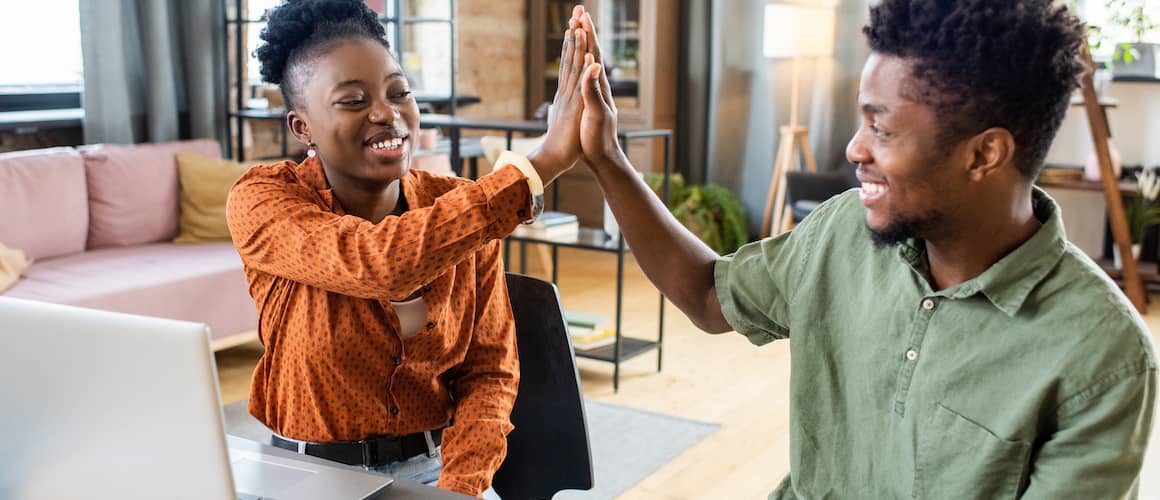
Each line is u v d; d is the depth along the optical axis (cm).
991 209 108
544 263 573
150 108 487
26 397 109
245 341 404
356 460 157
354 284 141
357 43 152
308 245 142
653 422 358
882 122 107
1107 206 532
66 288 355
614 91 683
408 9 659
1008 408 110
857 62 634
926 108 104
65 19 482
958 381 113
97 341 104
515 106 722
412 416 160
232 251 425
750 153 671
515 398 175
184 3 502
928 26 102
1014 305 109
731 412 371
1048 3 101
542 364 179
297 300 153
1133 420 104
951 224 109
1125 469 105
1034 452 111
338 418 156
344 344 152
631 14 672
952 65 101
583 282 579
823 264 129
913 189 107
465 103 652
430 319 155
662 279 146
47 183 399
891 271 121
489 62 689
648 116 672
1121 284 546
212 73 514
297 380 155
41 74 476
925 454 117
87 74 462
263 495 124
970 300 113
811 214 135
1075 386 105
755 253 138
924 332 116
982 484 112
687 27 683
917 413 117
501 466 185
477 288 167
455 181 173
